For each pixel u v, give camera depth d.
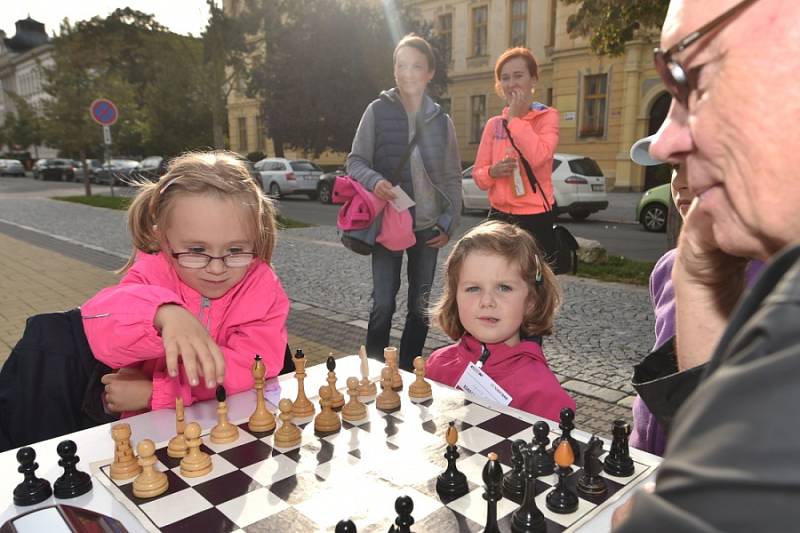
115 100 20.86
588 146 19.95
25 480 1.12
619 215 13.88
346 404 1.51
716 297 0.98
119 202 17.06
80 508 1.02
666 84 0.67
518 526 0.99
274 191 18.41
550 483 1.18
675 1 0.66
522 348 2.11
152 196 1.80
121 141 23.48
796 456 0.38
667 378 0.96
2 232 11.62
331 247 9.32
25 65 66.19
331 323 5.23
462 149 25.09
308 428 1.43
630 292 6.19
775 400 0.40
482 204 13.32
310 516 1.04
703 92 0.62
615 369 3.94
